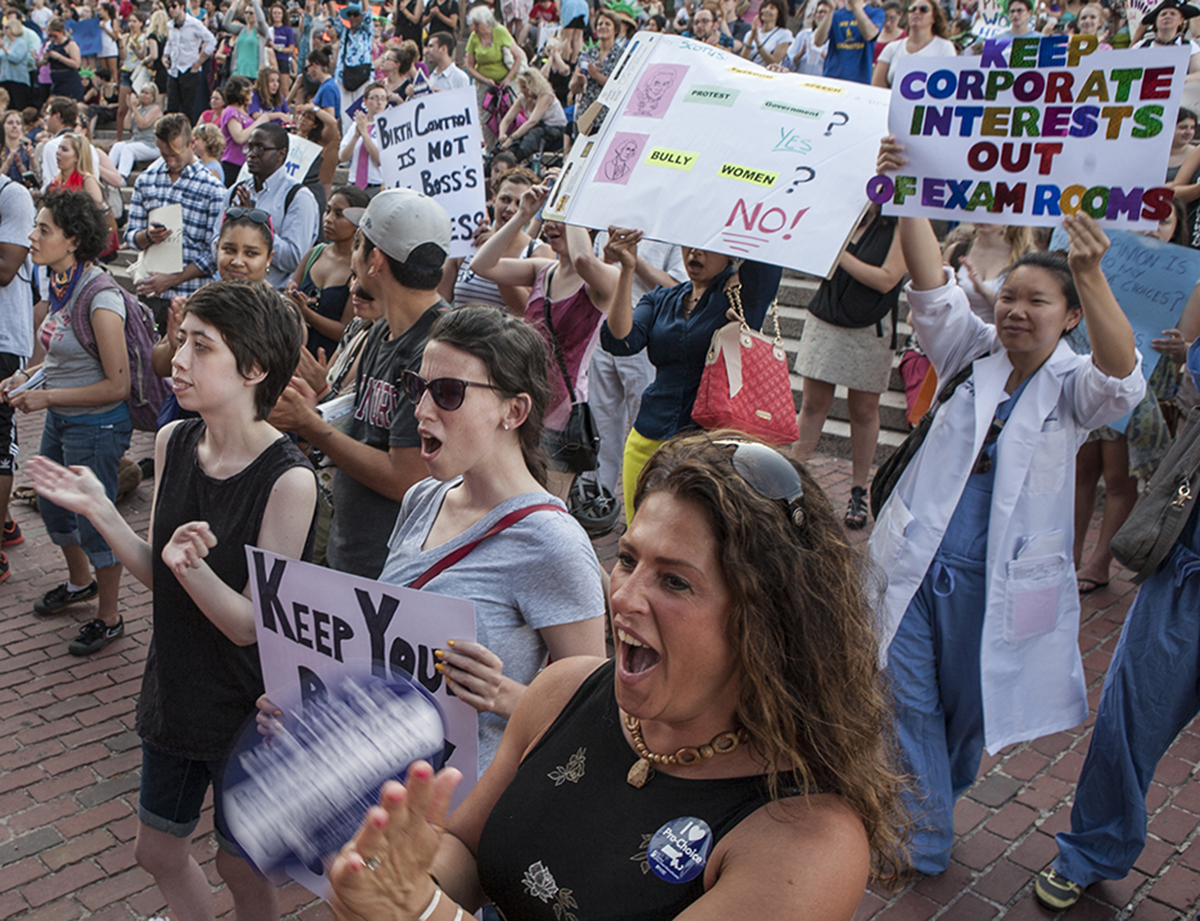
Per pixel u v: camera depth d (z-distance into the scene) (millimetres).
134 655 4930
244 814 1511
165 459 2564
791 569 1254
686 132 3730
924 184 3027
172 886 2707
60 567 5789
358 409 3178
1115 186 2750
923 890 3365
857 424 6234
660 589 1273
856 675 1313
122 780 4000
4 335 5648
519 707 1610
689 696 1283
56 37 15227
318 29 14625
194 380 2367
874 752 1341
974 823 3736
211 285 2434
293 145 6953
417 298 3098
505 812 1470
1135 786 3174
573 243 4230
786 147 3566
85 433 4809
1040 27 9398
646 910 1297
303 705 1577
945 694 3326
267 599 2234
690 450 1329
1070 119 2783
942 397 3268
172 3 15211
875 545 3303
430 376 2139
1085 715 3357
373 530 3105
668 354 4109
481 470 2188
